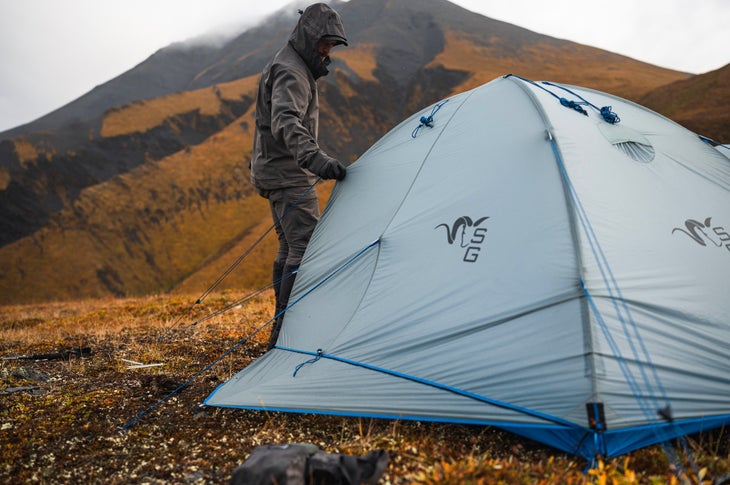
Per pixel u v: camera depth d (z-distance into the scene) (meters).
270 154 4.74
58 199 150.50
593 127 4.18
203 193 147.75
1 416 3.72
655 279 3.39
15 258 125.12
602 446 2.86
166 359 5.33
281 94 4.43
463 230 3.80
